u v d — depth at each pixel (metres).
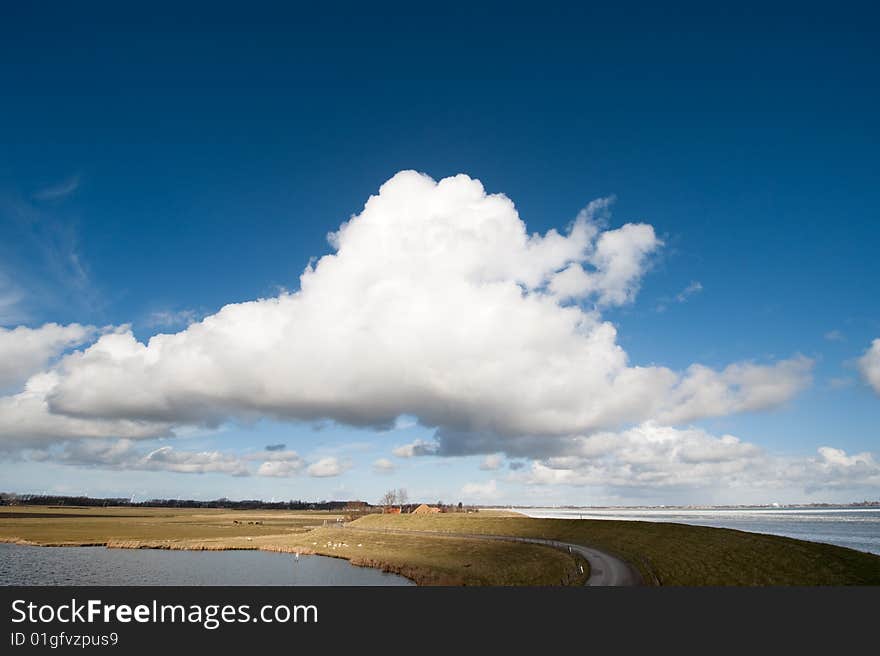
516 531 135.00
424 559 107.81
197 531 197.00
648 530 103.00
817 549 67.38
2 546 144.75
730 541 79.50
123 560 118.12
